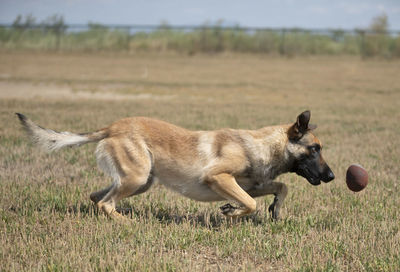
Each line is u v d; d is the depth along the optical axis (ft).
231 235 20.75
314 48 177.06
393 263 17.51
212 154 22.06
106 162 22.95
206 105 66.49
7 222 21.65
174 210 24.82
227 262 18.35
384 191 28.45
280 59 158.61
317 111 63.36
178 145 22.43
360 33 168.55
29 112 54.60
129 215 22.88
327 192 28.17
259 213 24.41
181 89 84.89
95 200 24.11
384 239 20.20
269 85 93.91
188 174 22.33
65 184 28.58
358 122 54.80
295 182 30.22
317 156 22.68
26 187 26.84
